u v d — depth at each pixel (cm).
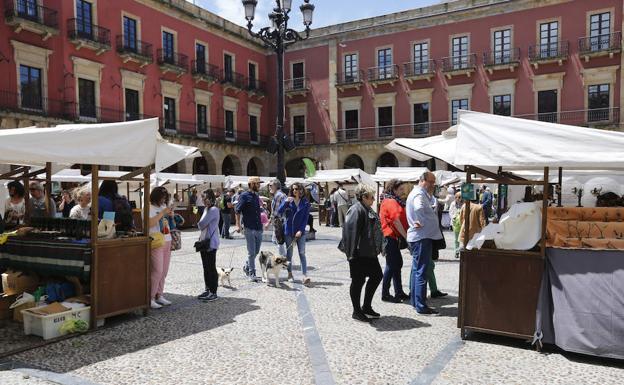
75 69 2341
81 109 2384
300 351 468
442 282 801
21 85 2120
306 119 3666
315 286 773
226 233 1526
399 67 3325
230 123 3456
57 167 800
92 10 2439
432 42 3219
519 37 2964
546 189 462
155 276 636
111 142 552
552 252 459
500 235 482
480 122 469
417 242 600
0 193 902
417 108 3288
